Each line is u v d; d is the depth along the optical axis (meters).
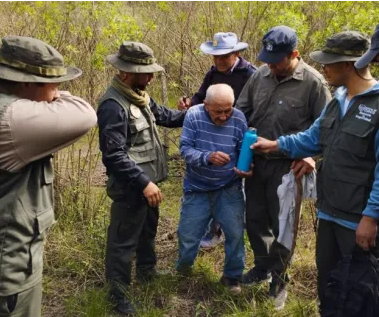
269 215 3.43
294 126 3.15
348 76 2.60
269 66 3.13
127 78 3.06
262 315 3.30
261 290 3.54
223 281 3.60
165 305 3.49
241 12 5.67
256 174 3.35
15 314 2.08
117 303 3.33
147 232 3.58
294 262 3.89
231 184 3.39
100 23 5.20
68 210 4.51
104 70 4.87
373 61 2.43
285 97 3.14
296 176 3.21
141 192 3.15
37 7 5.08
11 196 1.99
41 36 4.80
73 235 4.30
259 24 5.56
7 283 2.01
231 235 3.40
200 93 4.17
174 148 5.96
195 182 3.39
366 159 2.56
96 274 3.82
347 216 2.64
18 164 1.95
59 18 4.98
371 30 5.21
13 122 1.89
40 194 2.08
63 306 3.51
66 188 4.57
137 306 3.40
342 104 2.66
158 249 4.24
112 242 3.28
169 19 5.96
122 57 3.03
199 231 3.45
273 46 3.00
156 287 3.59
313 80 3.11
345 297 2.46
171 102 5.99
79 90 4.73
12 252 2.01
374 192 2.46
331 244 2.82
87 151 5.00
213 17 5.73
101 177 5.38
